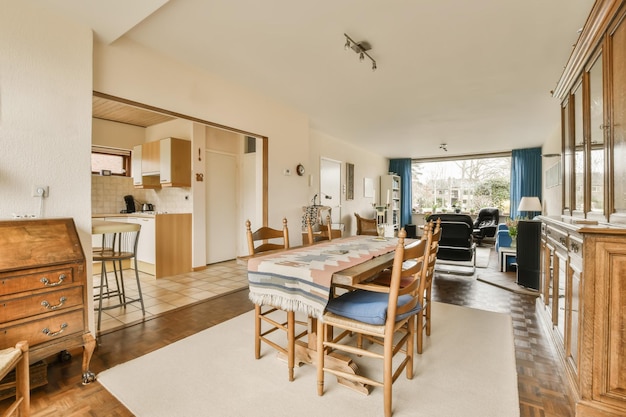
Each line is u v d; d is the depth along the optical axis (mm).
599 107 1798
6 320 1532
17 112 1893
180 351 2154
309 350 1913
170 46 2855
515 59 3107
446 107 4668
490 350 2178
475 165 9219
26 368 1310
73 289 1769
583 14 2346
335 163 7055
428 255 1960
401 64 3232
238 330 2508
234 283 3949
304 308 1639
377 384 1509
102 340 2334
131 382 1783
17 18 1886
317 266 1702
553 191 5844
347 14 2381
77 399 1642
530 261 3703
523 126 5766
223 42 2797
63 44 2082
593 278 1420
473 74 3475
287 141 4652
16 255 1583
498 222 8312
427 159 9719
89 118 2215
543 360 2045
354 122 5559
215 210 5199
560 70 3346
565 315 1875
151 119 4941
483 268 5023
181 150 4508
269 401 1609
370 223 5789
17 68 1889
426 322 2412
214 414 1513
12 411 1217
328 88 3922
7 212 1862
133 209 5215
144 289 3680
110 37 2389
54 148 2043
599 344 1408
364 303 1666
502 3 2232
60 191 2072
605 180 1659
